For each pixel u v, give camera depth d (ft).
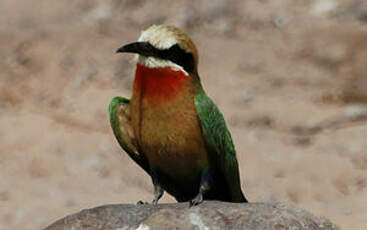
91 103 102.01
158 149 51.78
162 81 50.65
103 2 126.93
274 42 117.70
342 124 98.12
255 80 109.19
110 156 90.74
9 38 116.98
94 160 89.76
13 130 94.68
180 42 50.65
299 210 48.26
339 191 84.07
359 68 110.42
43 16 123.95
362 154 90.43
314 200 82.64
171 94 50.70
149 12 124.36
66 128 95.96
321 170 87.71
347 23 120.06
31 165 88.58
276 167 88.58
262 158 90.33
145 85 50.88
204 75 110.22
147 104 50.98
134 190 84.33
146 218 47.11
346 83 107.34
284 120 99.55
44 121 97.09
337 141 93.61
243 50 116.06
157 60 50.52
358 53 113.60
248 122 99.14
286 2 126.93
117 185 85.35
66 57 112.16
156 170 53.26
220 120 52.08
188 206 48.65
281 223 46.42
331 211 79.61
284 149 92.27
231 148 53.06
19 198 82.38
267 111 101.65
